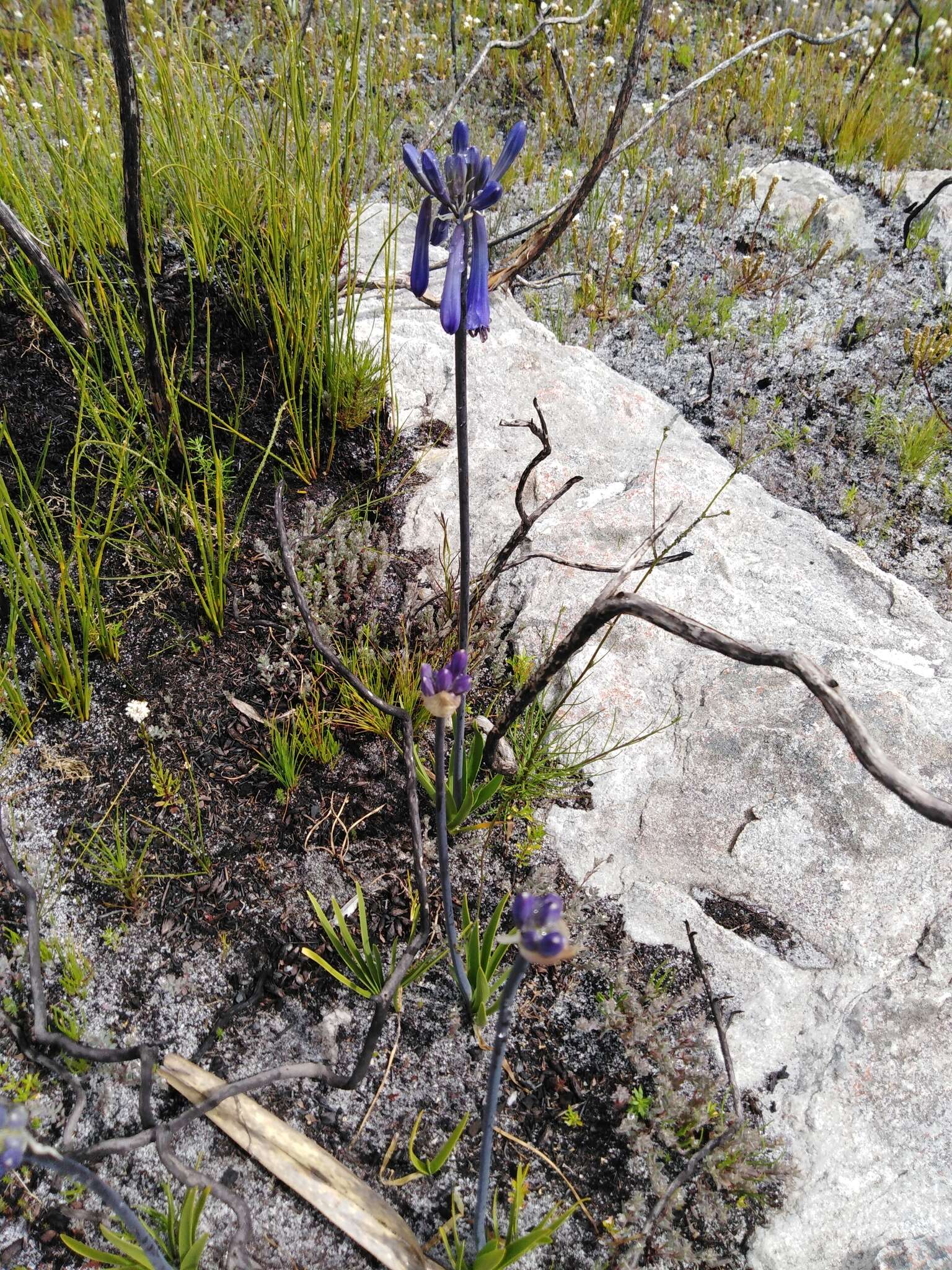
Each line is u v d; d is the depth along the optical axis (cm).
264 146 75
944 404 90
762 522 73
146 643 65
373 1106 49
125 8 51
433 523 72
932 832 57
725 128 120
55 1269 45
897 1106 49
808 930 55
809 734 60
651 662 64
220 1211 46
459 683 40
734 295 96
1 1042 51
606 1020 51
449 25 131
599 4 113
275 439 74
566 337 93
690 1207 47
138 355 76
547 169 113
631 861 58
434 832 58
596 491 73
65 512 69
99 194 79
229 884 56
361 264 89
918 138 121
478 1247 43
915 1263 45
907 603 69
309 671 64
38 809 58
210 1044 51
